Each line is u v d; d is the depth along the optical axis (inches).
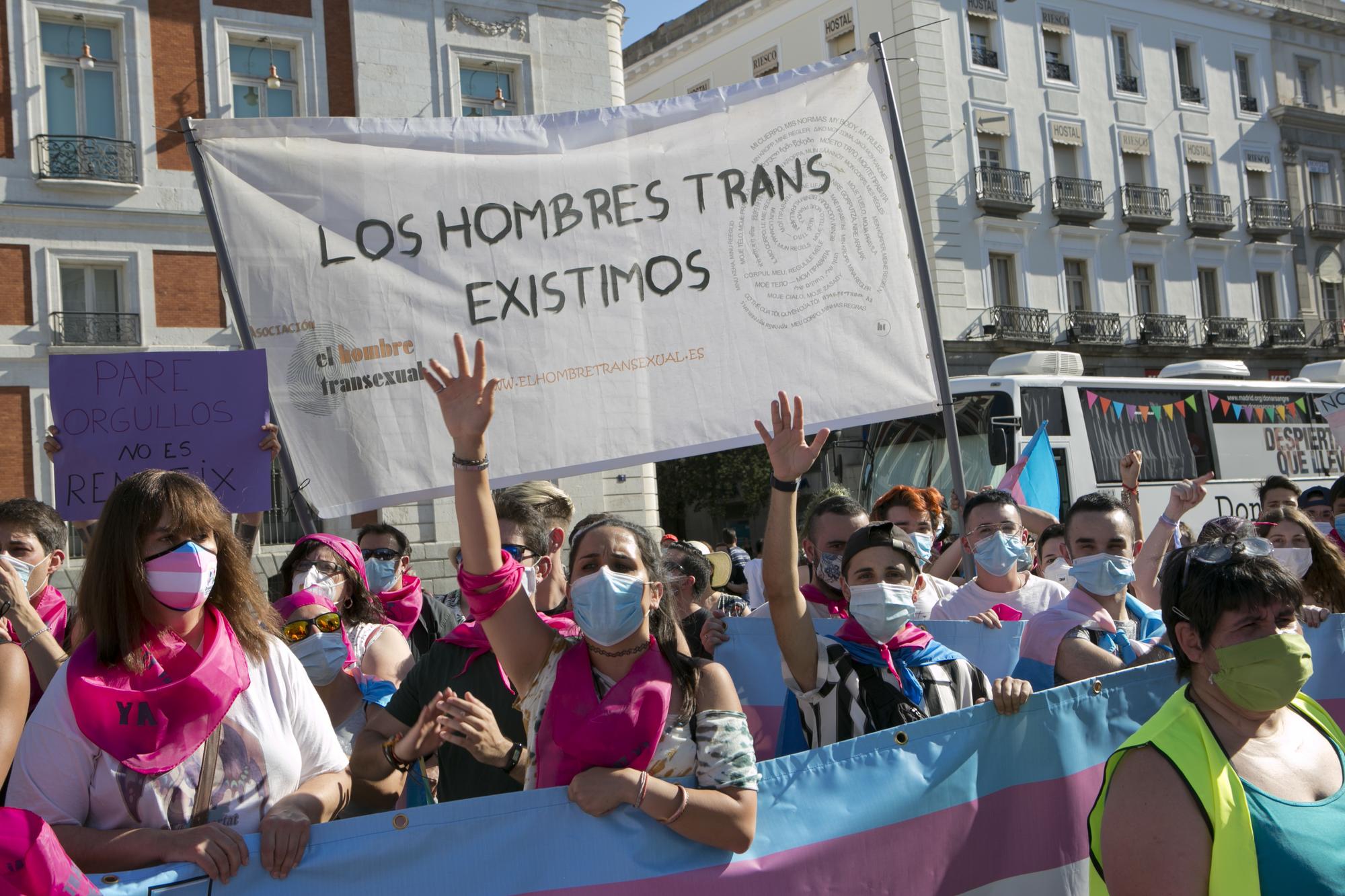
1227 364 673.6
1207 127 1330.0
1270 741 98.7
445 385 115.3
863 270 229.5
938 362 229.0
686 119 227.6
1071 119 1221.7
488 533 114.3
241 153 211.9
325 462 209.6
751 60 1302.9
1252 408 647.8
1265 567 95.9
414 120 218.5
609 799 103.7
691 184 226.4
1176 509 209.9
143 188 729.6
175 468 192.7
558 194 221.8
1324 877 90.1
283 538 727.1
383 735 134.2
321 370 211.3
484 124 221.5
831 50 1210.0
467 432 114.1
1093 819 97.3
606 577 108.3
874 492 584.4
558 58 854.5
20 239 700.7
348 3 789.2
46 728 97.7
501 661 117.2
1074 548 171.0
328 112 778.8
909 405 228.4
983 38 1182.3
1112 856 93.5
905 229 232.2
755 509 1192.2
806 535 171.8
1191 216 1293.1
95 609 100.3
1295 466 657.6
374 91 789.2
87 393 192.2
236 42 764.0
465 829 104.0
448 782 136.1
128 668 99.5
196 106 746.8
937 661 142.7
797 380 224.8
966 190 1141.7
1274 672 93.8
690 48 1378.0
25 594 142.6
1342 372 711.1
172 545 101.3
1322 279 1419.8
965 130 1147.9
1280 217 1375.5
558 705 110.4
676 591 187.0
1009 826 132.4
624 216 223.6
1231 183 1344.7
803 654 137.9
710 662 112.5
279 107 773.9
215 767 100.9
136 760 97.2
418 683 138.3
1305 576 195.5
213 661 101.7
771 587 135.8
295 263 212.1
